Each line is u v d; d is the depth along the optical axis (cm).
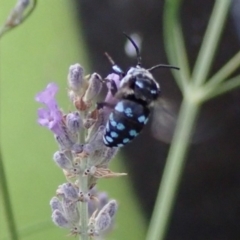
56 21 35
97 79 20
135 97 20
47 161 36
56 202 20
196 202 32
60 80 35
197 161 32
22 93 37
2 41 37
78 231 20
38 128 36
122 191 34
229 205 32
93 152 20
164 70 30
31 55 37
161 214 24
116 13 32
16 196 35
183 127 25
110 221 20
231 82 25
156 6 31
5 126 37
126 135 20
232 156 32
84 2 33
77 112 20
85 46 34
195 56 31
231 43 30
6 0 36
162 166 32
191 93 25
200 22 31
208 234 32
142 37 31
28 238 32
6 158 36
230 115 31
